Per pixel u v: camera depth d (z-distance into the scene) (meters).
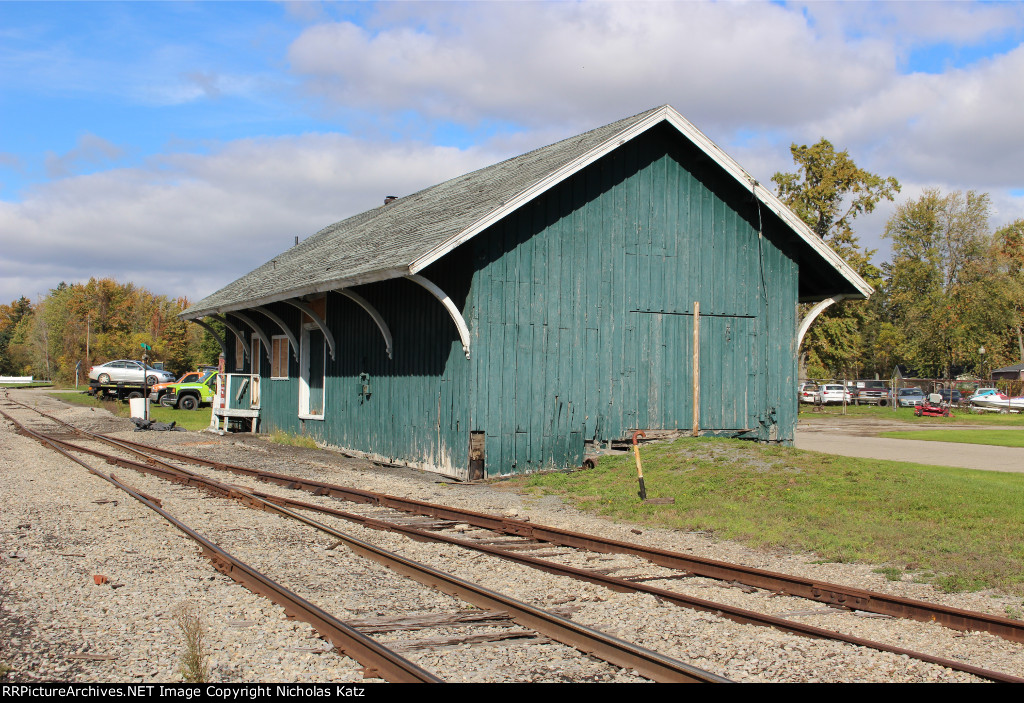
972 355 57.41
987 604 6.74
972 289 57.22
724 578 7.32
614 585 6.85
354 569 7.49
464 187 19.86
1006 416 42.53
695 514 10.58
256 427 25.00
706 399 16.55
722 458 13.70
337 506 11.16
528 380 14.89
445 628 5.76
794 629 5.71
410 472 15.70
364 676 4.80
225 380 25.67
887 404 56.12
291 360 22.78
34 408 40.41
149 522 9.63
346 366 19.44
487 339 14.48
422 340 15.96
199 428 27.77
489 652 5.30
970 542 8.74
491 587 6.89
